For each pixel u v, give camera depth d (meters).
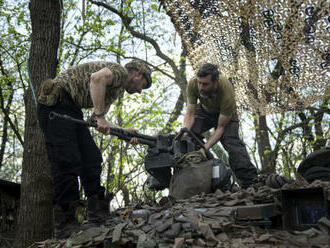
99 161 3.33
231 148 4.21
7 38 9.94
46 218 5.77
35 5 6.23
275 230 2.53
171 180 3.63
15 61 9.82
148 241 2.44
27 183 5.82
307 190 2.50
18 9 9.73
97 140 9.45
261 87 5.49
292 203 2.61
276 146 11.34
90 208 3.16
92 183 3.22
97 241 2.62
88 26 9.29
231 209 2.59
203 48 5.27
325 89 4.84
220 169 3.50
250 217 2.54
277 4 3.88
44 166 5.87
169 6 4.69
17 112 14.16
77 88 3.10
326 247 2.09
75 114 3.17
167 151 3.59
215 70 3.90
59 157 2.99
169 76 13.05
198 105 4.45
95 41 9.63
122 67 3.16
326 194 2.37
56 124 3.03
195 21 4.70
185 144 3.79
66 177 2.99
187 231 2.47
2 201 8.56
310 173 3.38
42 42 6.16
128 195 8.96
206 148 3.83
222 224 2.44
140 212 2.95
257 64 4.95
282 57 4.40
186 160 3.59
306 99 5.40
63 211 2.98
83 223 3.25
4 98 10.77
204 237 2.41
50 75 6.15
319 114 10.93
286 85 5.13
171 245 2.38
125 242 2.52
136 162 9.23
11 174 16.78
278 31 4.14
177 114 13.19
